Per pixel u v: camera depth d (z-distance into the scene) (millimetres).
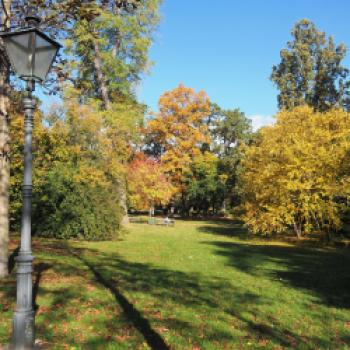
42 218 20547
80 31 10281
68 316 6570
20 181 18359
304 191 21750
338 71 44281
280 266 14055
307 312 7832
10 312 6637
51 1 8469
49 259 12414
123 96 31328
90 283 9234
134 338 5730
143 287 9242
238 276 11672
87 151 23500
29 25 5152
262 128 25312
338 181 21797
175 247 18953
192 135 49750
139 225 36031
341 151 21250
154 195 42094
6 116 9312
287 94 44500
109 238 21406
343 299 9086
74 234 20578
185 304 7879
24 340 4895
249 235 26875
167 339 5758
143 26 28500
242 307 7953
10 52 5016
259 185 23500
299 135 23156
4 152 9289
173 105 49094
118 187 28562
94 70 29609
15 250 13414
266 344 5812
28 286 4977
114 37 28969
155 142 51344
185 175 52344
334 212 21484
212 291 9305
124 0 9805
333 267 14047
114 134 27203
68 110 23062
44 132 20391
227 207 61469
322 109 43500
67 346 5262
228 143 61906
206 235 27297
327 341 6129
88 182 21844
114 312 6992
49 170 21266
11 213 18953
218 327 6480
